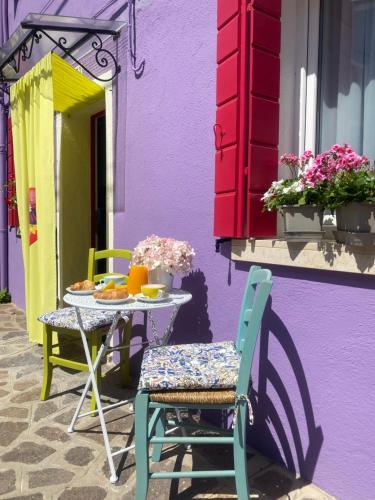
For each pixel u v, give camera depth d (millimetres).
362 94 2299
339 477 1993
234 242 2455
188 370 1955
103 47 3770
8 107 5957
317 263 1982
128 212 3510
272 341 2285
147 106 3211
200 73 2707
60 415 2795
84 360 3766
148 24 3158
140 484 1822
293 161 2182
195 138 2773
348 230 1808
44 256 3742
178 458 2342
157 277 2596
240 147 2344
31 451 2375
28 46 3953
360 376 1886
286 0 2432
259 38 2301
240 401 1816
